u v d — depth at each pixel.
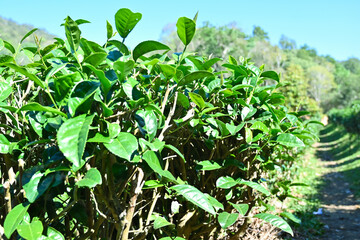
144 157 1.41
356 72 110.81
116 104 1.54
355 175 11.07
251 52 58.16
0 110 1.46
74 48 1.44
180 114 2.00
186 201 2.19
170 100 1.83
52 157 1.33
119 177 1.59
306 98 24.55
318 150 22.23
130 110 1.44
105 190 1.50
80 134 1.13
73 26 1.37
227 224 1.85
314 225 5.67
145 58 2.02
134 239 1.81
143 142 1.40
